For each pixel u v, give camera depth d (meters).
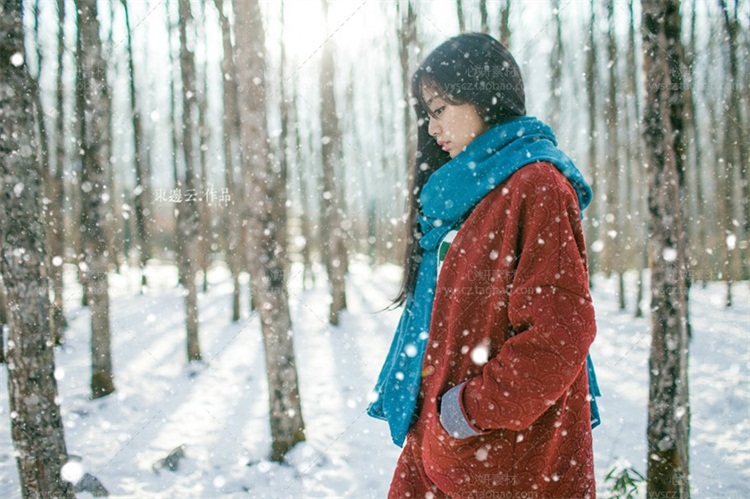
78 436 4.74
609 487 3.53
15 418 2.31
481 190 1.11
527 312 0.95
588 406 1.13
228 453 4.41
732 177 10.66
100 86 5.83
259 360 7.53
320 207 14.16
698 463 4.00
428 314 1.27
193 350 7.49
